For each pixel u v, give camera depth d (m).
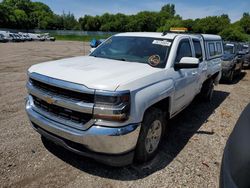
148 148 3.59
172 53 4.19
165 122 3.93
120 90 2.89
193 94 5.21
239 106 7.11
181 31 5.68
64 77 3.12
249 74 13.87
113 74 3.23
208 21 68.25
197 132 4.98
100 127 2.89
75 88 2.95
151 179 3.30
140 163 3.62
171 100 3.91
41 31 93.69
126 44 4.62
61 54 21.73
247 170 1.66
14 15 96.94
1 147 3.87
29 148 3.88
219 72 7.43
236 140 1.91
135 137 3.11
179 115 5.97
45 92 3.28
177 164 3.71
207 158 3.95
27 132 4.44
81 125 3.00
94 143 2.94
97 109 2.87
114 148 2.95
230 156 1.87
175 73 4.07
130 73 3.34
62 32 95.00
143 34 4.83
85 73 3.22
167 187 3.16
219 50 7.39
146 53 4.29
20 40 47.34
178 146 4.30
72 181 3.16
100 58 4.34
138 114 3.08
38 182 3.11
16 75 10.09
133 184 3.17
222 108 6.77
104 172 3.38
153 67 3.84
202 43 5.79
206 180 3.37
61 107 3.15
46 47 31.88
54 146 3.96
